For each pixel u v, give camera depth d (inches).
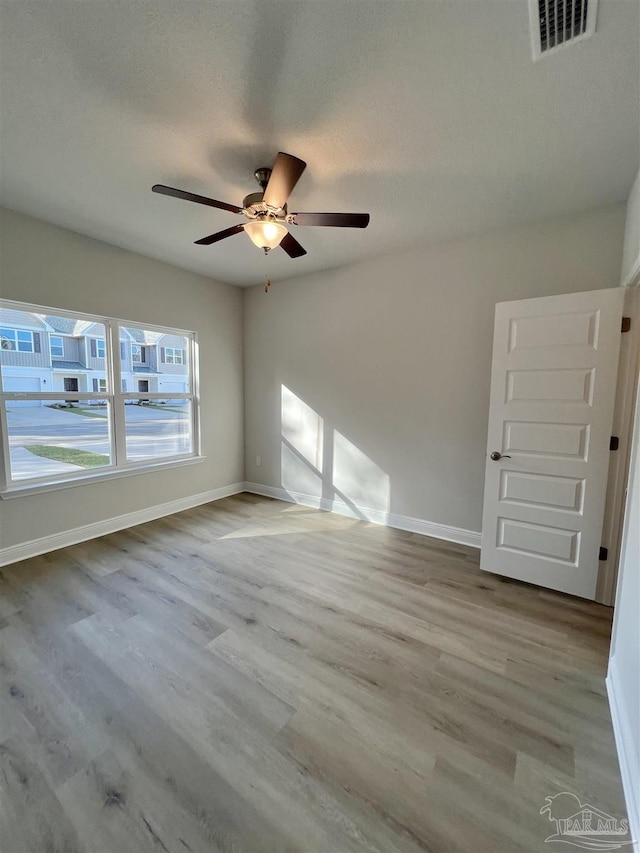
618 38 51.7
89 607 91.2
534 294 112.0
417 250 131.6
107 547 125.2
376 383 146.0
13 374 112.9
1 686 67.0
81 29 52.2
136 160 82.4
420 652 77.3
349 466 156.5
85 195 97.3
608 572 95.0
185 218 110.0
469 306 123.3
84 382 130.0
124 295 135.2
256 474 190.1
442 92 62.3
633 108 65.4
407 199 97.8
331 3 48.1
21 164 83.9
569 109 65.9
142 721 60.5
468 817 47.7
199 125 71.2
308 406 166.7
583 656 76.9
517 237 113.2
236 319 182.7
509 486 106.1
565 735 59.1
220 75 59.6
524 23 50.3
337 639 80.9
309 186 91.9
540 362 99.4
